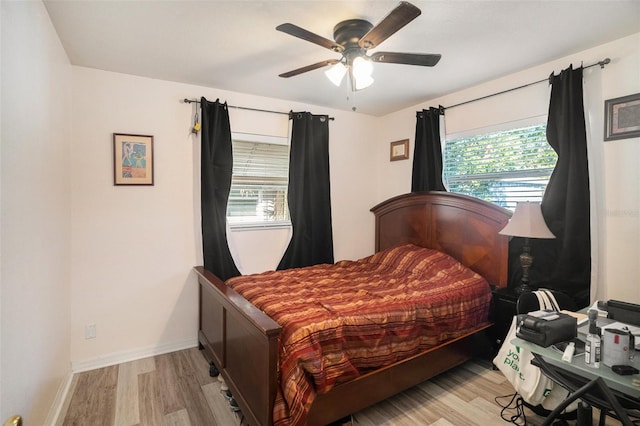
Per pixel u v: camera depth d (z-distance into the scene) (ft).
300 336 5.56
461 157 10.95
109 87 8.89
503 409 6.88
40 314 5.65
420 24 6.66
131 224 9.24
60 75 7.28
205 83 9.91
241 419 6.56
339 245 13.01
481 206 9.82
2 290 4.01
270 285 8.44
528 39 7.36
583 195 7.84
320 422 5.69
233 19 6.43
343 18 6.37
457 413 6.75
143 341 9.43
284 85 10.10
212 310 8.41
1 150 4.00
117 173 9.00
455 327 7.89
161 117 9.59
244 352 6.11
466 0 5.86
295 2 5.87
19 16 4.68
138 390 7.61
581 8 6.15
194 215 10.12
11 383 4.29
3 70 4.09
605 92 7.66
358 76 6.37
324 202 12.12
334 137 12.80
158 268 9.62
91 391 7.56
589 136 7.86
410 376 7.01
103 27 6.70
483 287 8.82
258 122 11.11
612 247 7.59
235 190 10.91
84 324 8.66
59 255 7.18
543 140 8.88
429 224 11.39
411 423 6.43
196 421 6.52
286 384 5.16
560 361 4.59
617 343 4.35
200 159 10.14
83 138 8.59
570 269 8.00
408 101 11.82
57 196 7.03
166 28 6.75
